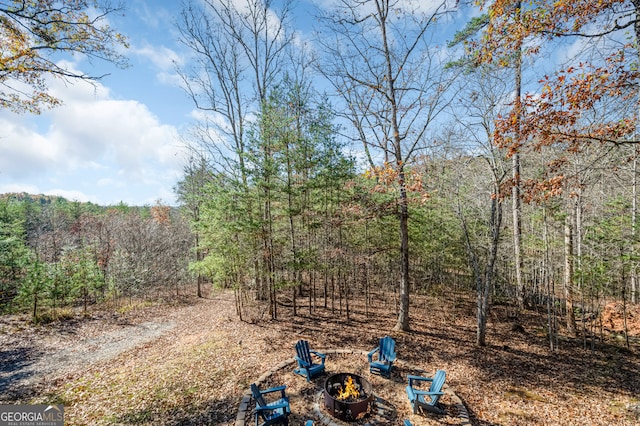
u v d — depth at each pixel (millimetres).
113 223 28641
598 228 10336
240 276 12320
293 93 13695
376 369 7930
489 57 6047
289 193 11828
